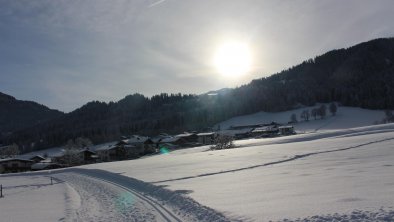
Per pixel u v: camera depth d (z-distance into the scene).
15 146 150.62
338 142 53.41
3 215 19.31
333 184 16.62
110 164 62.34
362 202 11.99
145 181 27.25
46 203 23.45
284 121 173.75
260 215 12.06
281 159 35.72
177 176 28.53
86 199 23.53
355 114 166.25
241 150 59.00
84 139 152.00
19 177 63.19
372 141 48.00
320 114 164.00
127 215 16.19
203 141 132.75
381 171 19.31
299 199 13.95
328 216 10.66
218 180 23.58
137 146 127.12
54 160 113.00
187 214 14.55
